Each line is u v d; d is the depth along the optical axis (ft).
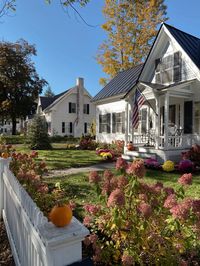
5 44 104.32
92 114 112.06
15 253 9.80
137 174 7.95
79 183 21.97
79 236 4.98
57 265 4.84
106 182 8.88
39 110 127.65
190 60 40.57
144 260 7.66
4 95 109.09
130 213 7.68
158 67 48.49
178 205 6.93
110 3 77.92
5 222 13.04
